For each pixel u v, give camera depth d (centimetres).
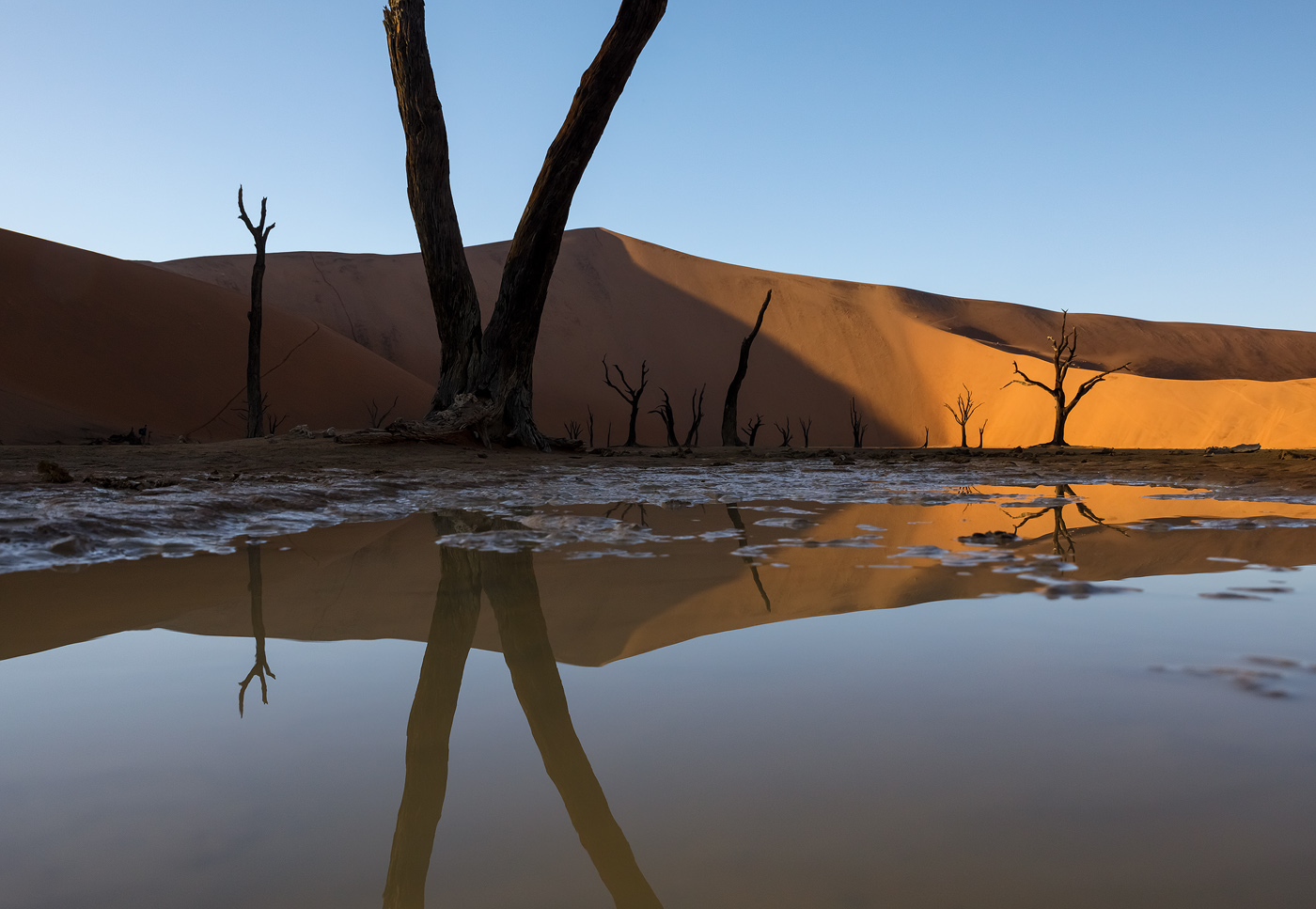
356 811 86
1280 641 162
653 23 1262
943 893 65
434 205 1322
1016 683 134
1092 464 1106
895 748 103
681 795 89
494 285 11156
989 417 10469
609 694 132
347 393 6247
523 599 216
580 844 77
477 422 1334
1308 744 104
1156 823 80
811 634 174
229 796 92
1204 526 375
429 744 109
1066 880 68
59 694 137
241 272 9900
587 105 1284
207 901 67
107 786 95
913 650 158
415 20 1278
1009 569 257
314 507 479
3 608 211
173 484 536
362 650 166
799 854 74
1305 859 73
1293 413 8194
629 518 437
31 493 454
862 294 13725
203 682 143
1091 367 13575
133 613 203
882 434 10944
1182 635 167
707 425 10731
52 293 5334
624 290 11925
